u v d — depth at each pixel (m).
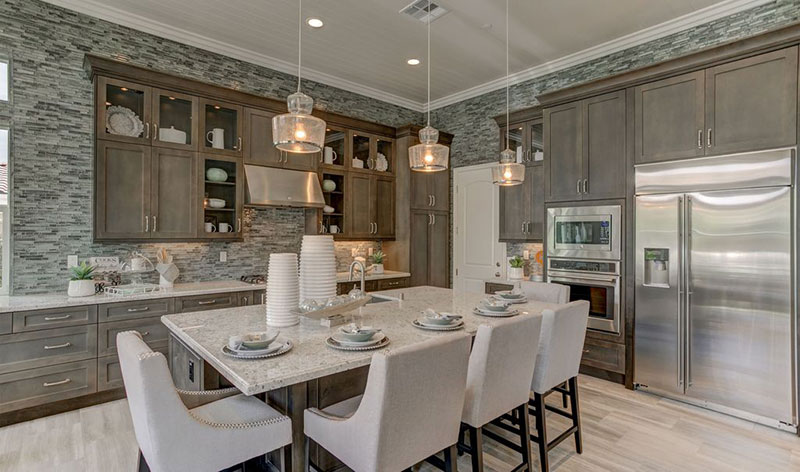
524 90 5.10
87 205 3.64
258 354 1.69
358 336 1.85
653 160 3.52
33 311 2.99
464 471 2.38
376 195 5.46
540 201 4.71
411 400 1.47
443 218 5.90
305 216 5.01
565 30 3.99
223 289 3.84
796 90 2.86
